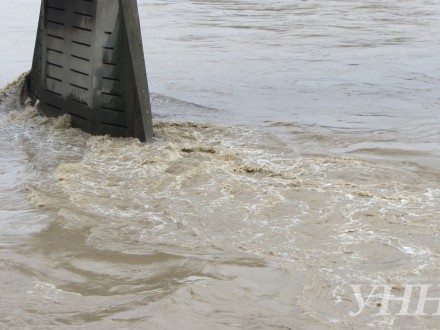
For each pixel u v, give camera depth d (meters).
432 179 10.82
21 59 20.52
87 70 13.12
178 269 7.97
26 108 15.01
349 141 12.80
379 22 28.14
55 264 8.18
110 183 10.79
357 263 8.09
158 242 8.77
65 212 9.65
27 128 13.87
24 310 7.13
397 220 9.21
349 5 33.81
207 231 9.06
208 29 26.16
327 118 14.48
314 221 9.23
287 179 10.68
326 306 7.19
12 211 9.86
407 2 35.09
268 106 15.55
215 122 14.20
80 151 12.51
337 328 6.80
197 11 31.33
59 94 14.00
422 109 15.20
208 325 6.83
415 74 18.66
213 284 7.56
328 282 7.65
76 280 7.80
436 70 19.14
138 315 7.00
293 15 30.16
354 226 9.06
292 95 16.55
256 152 12.13
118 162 11.69
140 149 12.22
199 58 20.91
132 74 12.37
